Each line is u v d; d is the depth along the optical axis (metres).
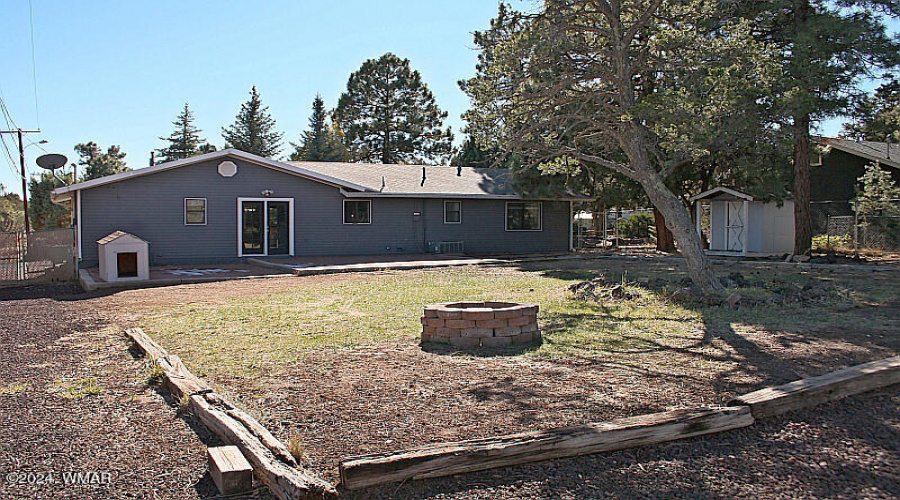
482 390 5.26
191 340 7.39
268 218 20.00
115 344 7.27
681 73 11.91
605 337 7.43
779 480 3.56
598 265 18.69
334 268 16.28
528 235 24.55
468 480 3.57
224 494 3.43
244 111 56.78
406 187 22.52
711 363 6.15
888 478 3.57
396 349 6.84
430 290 12.19
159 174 18.31
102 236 17.70
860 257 20.19
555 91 12.24
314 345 7.06
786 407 4.56
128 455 3.97
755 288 11.35
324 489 3.29
